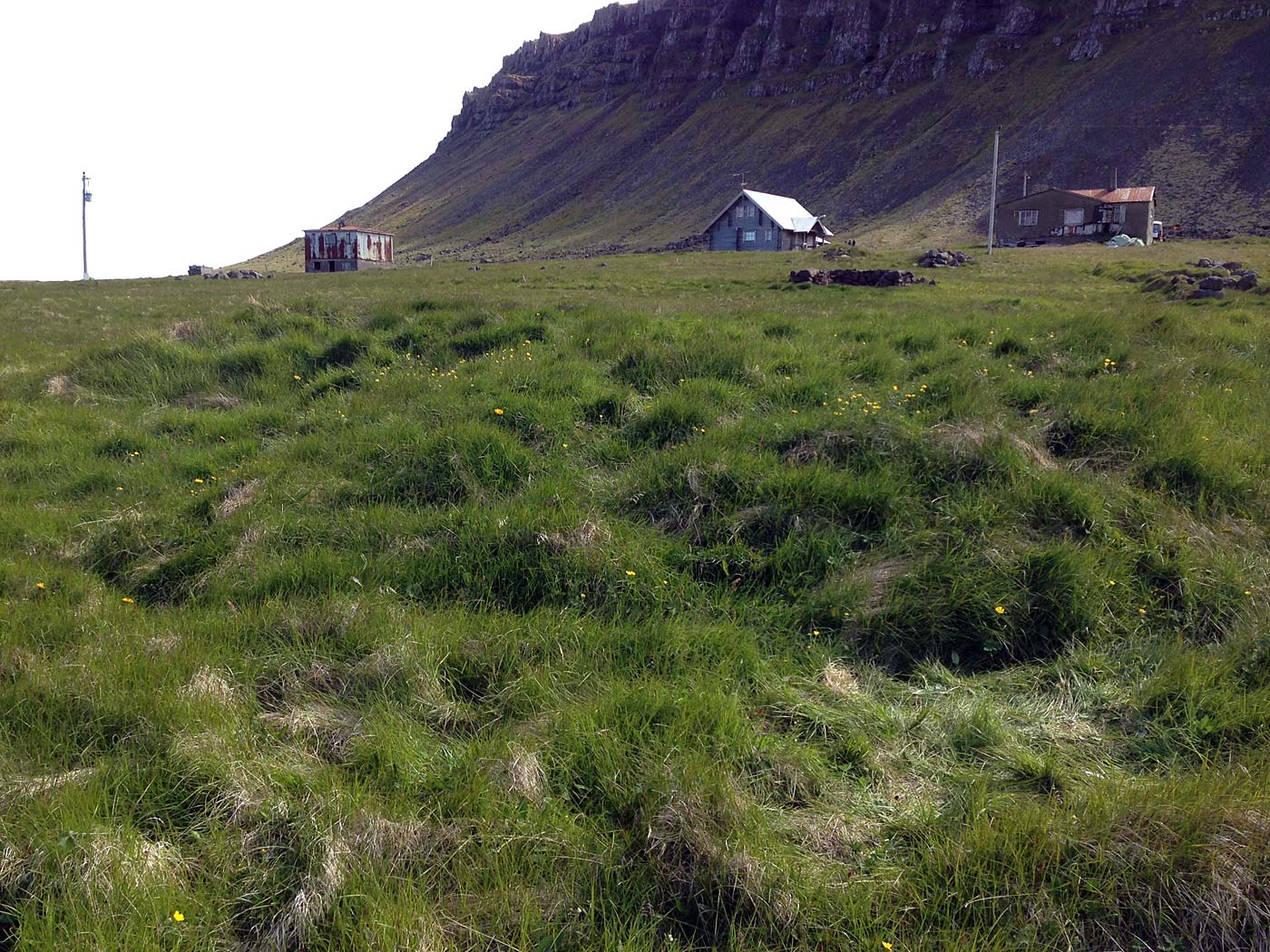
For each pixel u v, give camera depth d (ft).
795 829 11.68
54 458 27.17
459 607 17.22
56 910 9.98
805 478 20.54
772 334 36.19
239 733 12.96
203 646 15.60
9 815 11.16
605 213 522.06
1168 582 17.94
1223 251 161.07
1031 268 132.67
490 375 29.53
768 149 513.04
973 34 504.43
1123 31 424.46
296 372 35.17
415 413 27.32
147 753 12.46
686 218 456.04
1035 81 433.07
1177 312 41.83
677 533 19.79
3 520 22.00
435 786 12.24
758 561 18.53
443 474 22.72
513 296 90.84
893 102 495.41
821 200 413.80
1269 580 17.72
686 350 30.45
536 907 10.39
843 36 573.33
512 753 12.54
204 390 34.40
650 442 24.36
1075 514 19.53
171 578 19.31
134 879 10.30
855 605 17.11
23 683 13.89
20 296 114.01
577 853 11.09
